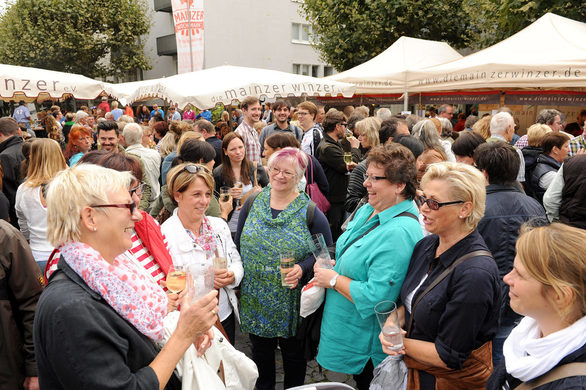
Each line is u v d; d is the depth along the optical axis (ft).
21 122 43.93
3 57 72.28
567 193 10.76
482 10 38.78
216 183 13.08
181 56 32.86
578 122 23.48
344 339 7.22
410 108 43.73
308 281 8.32
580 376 3.29
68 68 73.10
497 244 8.31
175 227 8.00
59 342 3.74
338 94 23.62
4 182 13.73
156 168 17.07
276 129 22.30
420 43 30.04
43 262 10.07
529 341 3.65
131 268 4.81
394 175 6.71
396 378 5.97
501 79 18.89
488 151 8.72
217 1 69.41
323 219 8.49
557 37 19.95
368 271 6.72
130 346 4.24
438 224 5.74
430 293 5.71
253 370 5.70
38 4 68.23
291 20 78.69
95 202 4.16
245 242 8.53
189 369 4.94
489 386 4.33
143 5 78.07
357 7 42.19
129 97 24.35
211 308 4.59
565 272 3.44
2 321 6.57
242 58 73.51
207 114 43.27
